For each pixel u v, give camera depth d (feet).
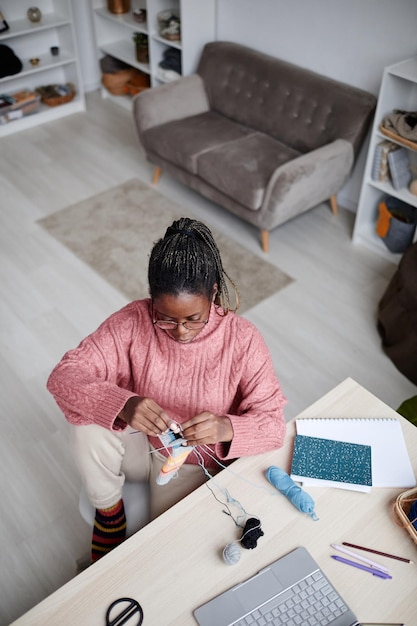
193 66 12.63
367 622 3.47
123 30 14.97
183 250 3.87
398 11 8.98
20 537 6.27
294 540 3.86
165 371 4.50
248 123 11.27
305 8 10.28
